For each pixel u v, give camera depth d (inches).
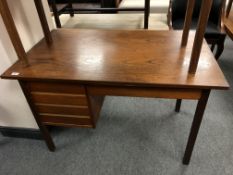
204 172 49.5
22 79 39.6
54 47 48.3
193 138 44.9
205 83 34.4
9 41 44.8
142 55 42.8
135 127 62.3
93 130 62.1
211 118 63.6
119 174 50.3
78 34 53.5
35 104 45.2
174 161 52.2
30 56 45.2
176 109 66.0
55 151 56.7
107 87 39.6
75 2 156.8
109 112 68.2
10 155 56.6
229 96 72.3
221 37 75.5
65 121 47.3
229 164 50.9
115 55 43.4
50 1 111.1
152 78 36.2
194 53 33.9
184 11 85.3
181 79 35.5
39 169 52.7
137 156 54.0
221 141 56.4
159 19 124.4
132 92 39.6
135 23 123.4
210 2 28.2
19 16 45.7
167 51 43.6
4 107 54.5
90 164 52.9
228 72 83.7
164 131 60.4
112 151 55.7
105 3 141.2
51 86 40.9
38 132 58.4
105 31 54.0
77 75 38.2
